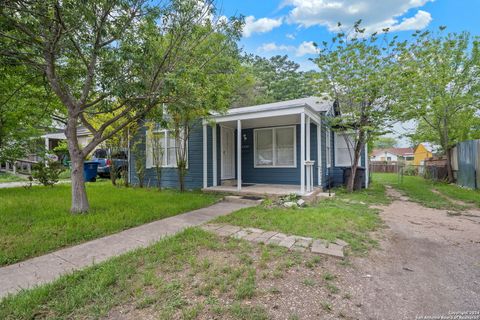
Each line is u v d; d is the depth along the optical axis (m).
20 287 2.39
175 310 2.01
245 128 9.85
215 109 6.43
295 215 5.02
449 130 12.70
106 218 4.64
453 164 11.57
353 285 2.46
